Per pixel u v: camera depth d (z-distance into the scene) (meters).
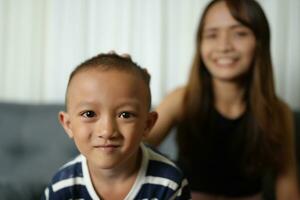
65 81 1.58
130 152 0.64
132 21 1.54
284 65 1.55
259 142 1.12
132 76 0.65
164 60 1.56
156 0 1.54
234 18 1.06
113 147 0.61
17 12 1.56
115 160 0.62
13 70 1.59
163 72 1.56
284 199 1.19
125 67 0.66
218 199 1.20
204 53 1.13
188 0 1.54
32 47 1.58
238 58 1.08
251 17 1.06
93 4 1.54
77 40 1.56
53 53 1.57
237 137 1.14
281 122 1.15
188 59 1.56
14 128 1.35
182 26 1.55
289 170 1.18
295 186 1.19
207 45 1.11
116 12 1.54
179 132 1.20
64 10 1.55
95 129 0.62
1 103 1.40
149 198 0.71
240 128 1.14
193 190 1.20
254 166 1.14
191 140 1.18
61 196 0.71
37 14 1.56
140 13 1.54
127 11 1.54
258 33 1.07
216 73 1.11
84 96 0.63
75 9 1.54
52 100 1.58
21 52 1.58
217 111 1.16
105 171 0.69
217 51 1.09
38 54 1.58
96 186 0.71
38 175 1.28
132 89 0.64
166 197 0.72
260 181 1.21
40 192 1.25
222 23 1.08
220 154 1.17
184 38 1.55
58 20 1.55
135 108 0.64
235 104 1.16
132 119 0.63
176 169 0.75
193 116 1.16
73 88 0.65
